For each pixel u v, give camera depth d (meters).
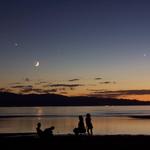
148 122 75.06
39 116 124.44
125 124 68.00
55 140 29.52
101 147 25.77
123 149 24.98
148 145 26.66
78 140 29.41
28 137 32.56
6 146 26.61
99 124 67.94
